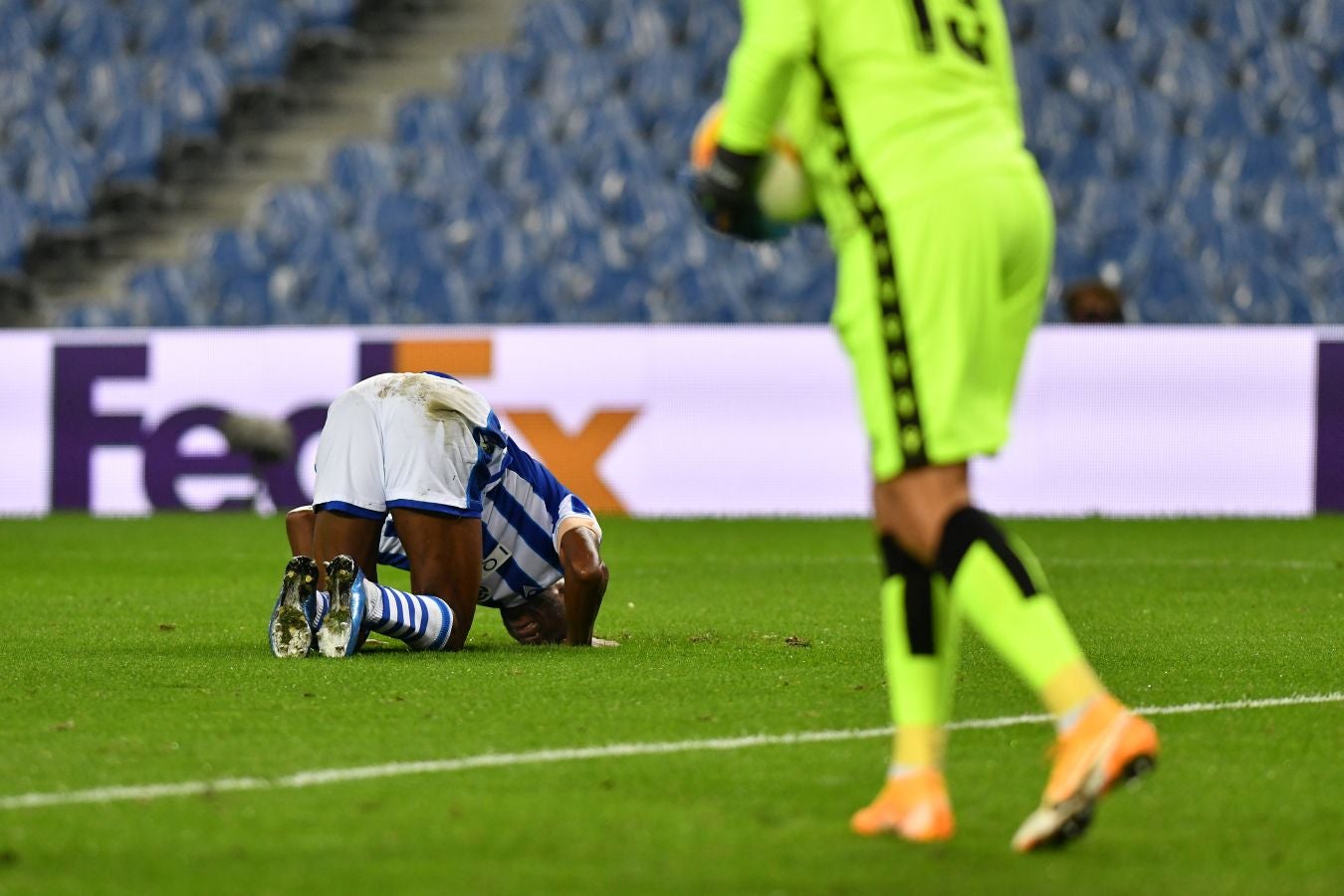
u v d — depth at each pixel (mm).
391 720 15281
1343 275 60938
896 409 11086
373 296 62438
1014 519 49844
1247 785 12570
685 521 49906
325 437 20391
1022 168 11586
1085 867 10195
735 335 51844
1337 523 47719
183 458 53812
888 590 11328
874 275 11203
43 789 12297
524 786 12430
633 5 70125
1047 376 50906
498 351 52594
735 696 16859
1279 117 65688
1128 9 67438
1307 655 20766
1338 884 9812
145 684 17578
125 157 67875
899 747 11109
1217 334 50406
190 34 71688
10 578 32938
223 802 11867
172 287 63312
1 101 69438
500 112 67562
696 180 12219
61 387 54500
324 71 71438
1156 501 50656
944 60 11477
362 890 9680
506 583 21359
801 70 11695
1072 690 10477
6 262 65500
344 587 19562
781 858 10391
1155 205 63312
